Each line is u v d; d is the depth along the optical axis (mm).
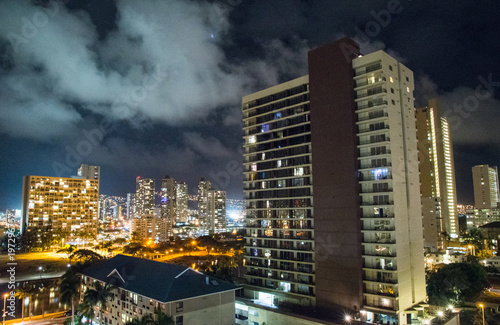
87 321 84188
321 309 83500
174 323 62062
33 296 112250
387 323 75188
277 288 96000
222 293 72688
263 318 82688
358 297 77625
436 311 84438
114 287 78000
